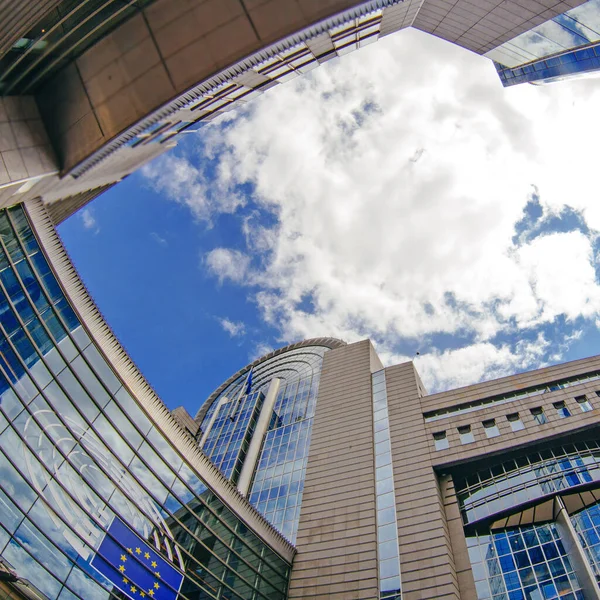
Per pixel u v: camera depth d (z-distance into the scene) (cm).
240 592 3838
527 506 4100
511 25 2705
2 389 2878
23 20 1781
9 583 2581
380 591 3797
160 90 2078
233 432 7606
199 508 3809
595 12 2395
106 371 3500
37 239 3344
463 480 4619
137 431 3566
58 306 3350
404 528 4169
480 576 3747
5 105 2097
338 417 5894
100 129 2144
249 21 2039
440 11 2745
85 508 3066
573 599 3350
